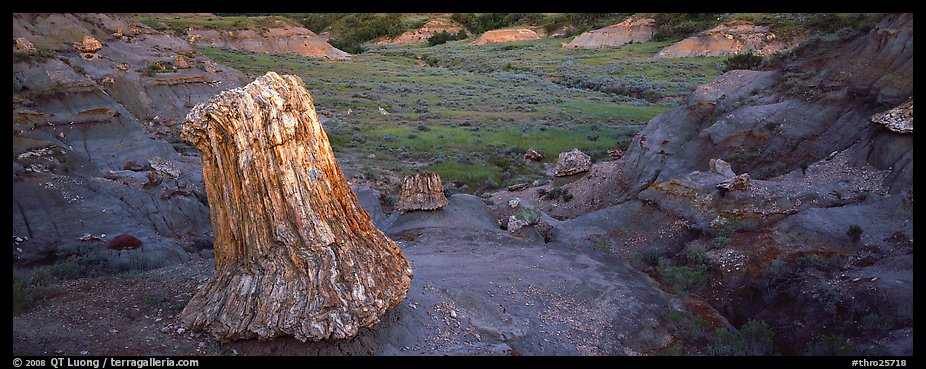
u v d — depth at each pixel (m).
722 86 30.50
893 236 16.12
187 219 23.06
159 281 12.99
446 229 21.30
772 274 15.47
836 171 21.17
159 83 39.53
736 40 78.06
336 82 65.56
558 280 15.64
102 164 25.66
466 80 72.25
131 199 21.69
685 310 14.77
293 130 10.80
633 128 45.25
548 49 98.69
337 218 11.26
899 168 18.78
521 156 38.88
